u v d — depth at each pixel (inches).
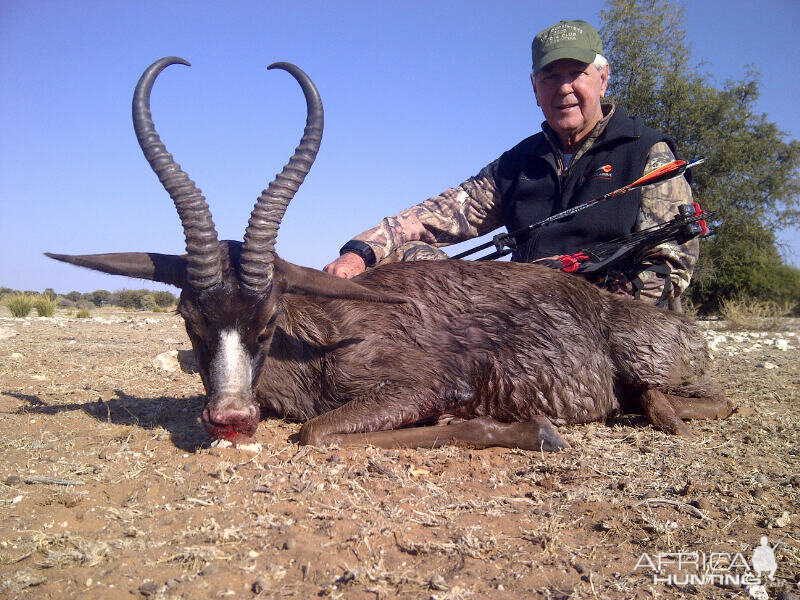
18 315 222.5
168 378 77.7
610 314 53.7
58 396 64.2
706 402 55.2
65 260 41.3
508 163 66.4
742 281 264.5
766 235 261.7
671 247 57.7
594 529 33.0
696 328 55.4
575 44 58.8
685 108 252.8
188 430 49.3
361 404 46.8
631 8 251.9
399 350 48.4
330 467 39.8
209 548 29.5
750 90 256.7
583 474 40.2
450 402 48.8
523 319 50.6
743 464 43.2
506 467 41.9
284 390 50.3
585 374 51.1
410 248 62.4
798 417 56.8
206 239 39.9
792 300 293.0
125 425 51.3
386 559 29.0
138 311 350.3
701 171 253.8
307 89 42.9
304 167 42.1
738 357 107.6
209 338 41.2
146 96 41.2
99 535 31.2
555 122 61.1
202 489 36.5
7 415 54.4
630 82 256.4
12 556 29.0
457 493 37.0
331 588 26.5
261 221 40.8
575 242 60.3
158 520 33.0
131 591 26.5
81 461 41.9
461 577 27.7
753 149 253.9
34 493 36.3
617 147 61.1
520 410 50.1
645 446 46.3
